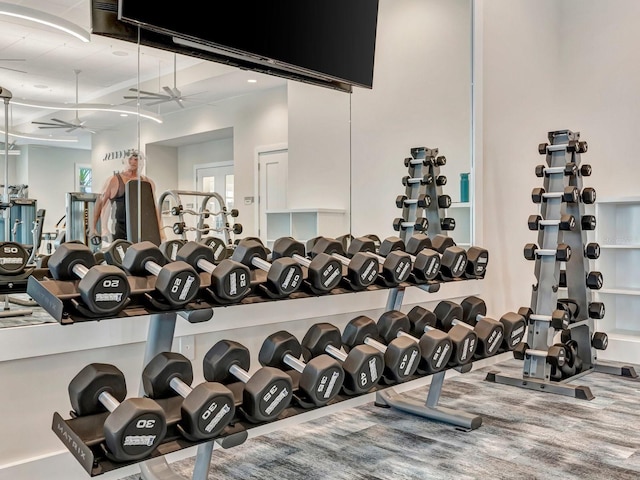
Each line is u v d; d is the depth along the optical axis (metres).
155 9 2.41
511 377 4.06
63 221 2.58
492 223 4.64
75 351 2.37
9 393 2.20
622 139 5.07
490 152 4.62
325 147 3.71
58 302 1.80
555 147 4.02
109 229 2.72
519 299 4.98
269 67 3.11
